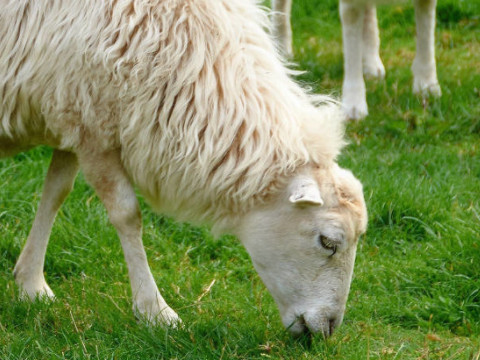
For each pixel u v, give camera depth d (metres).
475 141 11.12
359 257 8.34
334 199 6.14
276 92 6.38
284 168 6.19
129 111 6.27
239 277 8.16
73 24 6.21
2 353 6.17
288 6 13.53
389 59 14.05
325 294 6.20
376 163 10.30
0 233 8.49
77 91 6.30
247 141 6.21
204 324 6.73
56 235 8.37
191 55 6.27
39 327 6.61
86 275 7.93
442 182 9.72
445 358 6.43
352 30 11.56
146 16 6.30
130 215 6.62
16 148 7.04
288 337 6.51
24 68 6.36
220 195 6.33
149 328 6.57
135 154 6.41
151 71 6.22
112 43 6.20
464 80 12.76
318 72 13.27
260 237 6.28
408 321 7.29
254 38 6.61
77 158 7.07
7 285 7.51
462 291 7.55
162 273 8.01
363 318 7.26
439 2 15.48
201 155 6.23
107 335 6.55
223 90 6.27
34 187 9.32
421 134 11.17
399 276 7.92
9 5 6.36
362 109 11.66
